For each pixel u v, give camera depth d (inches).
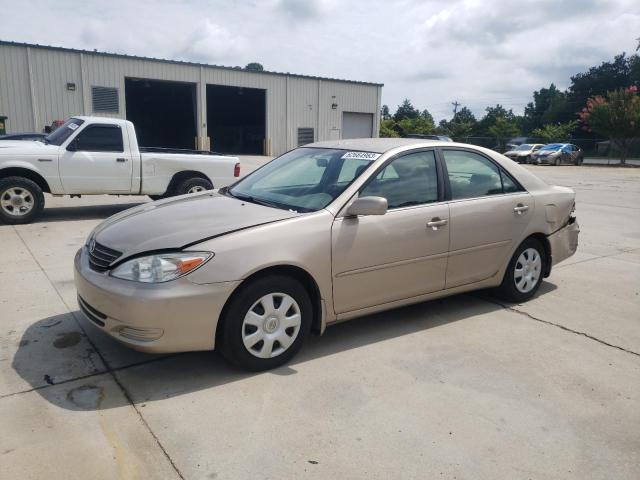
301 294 146.2
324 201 156.9
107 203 445.4
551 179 848.9
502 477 104.8
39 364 145.1
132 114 1635.1
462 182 184.5
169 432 116.0
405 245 165.0
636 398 136.3
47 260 250.8
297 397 131.7
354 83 1385.3
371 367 149.2
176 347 131.4
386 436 116.7
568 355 160.7
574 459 111.2
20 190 337.7
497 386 140.6
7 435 113.0
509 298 205.2
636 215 444.8
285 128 1302.9
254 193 177.9
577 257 286.7
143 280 129.8
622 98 1407.5
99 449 109.6
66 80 1003.9
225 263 132.8
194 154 403.2
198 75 1158.3
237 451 110.1
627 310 201.5
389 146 176.6
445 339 170.4
